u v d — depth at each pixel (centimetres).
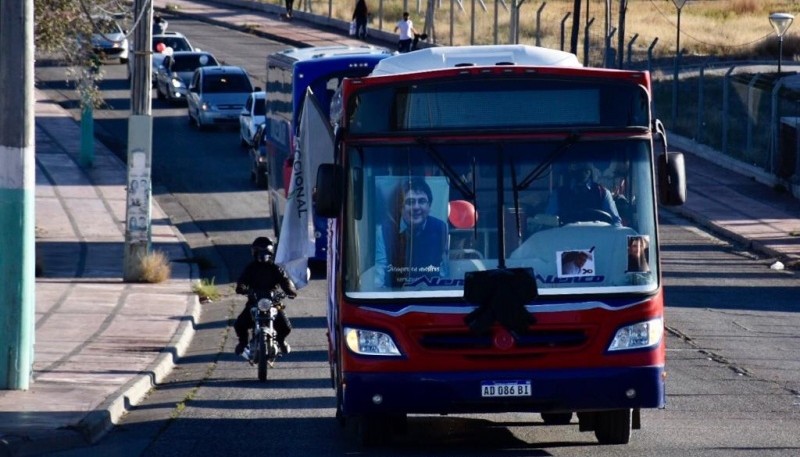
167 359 5788
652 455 3862
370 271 3722
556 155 3759
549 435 4272
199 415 4703
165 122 16112
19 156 4712
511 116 3778
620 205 3762
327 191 3669
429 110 3769
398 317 3678
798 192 11338
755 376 5344
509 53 4253
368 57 8206
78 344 6056
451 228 3725
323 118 4759
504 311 3647
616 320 3694
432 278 3700
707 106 15600
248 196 11638
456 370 3669
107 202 10944
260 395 5100
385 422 4025
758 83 13688
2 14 4691
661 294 3762
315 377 5484
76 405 4628
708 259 9119
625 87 3794
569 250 3716
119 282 7975
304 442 4156
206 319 7156
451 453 3941
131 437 4325
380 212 3738
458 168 3750
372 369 3681
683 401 4828
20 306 4841
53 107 16450
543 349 3672
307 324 6831
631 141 3775
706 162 13288
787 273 8600
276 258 4928
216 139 14862
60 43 8531
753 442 4041
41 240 9350
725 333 6425
